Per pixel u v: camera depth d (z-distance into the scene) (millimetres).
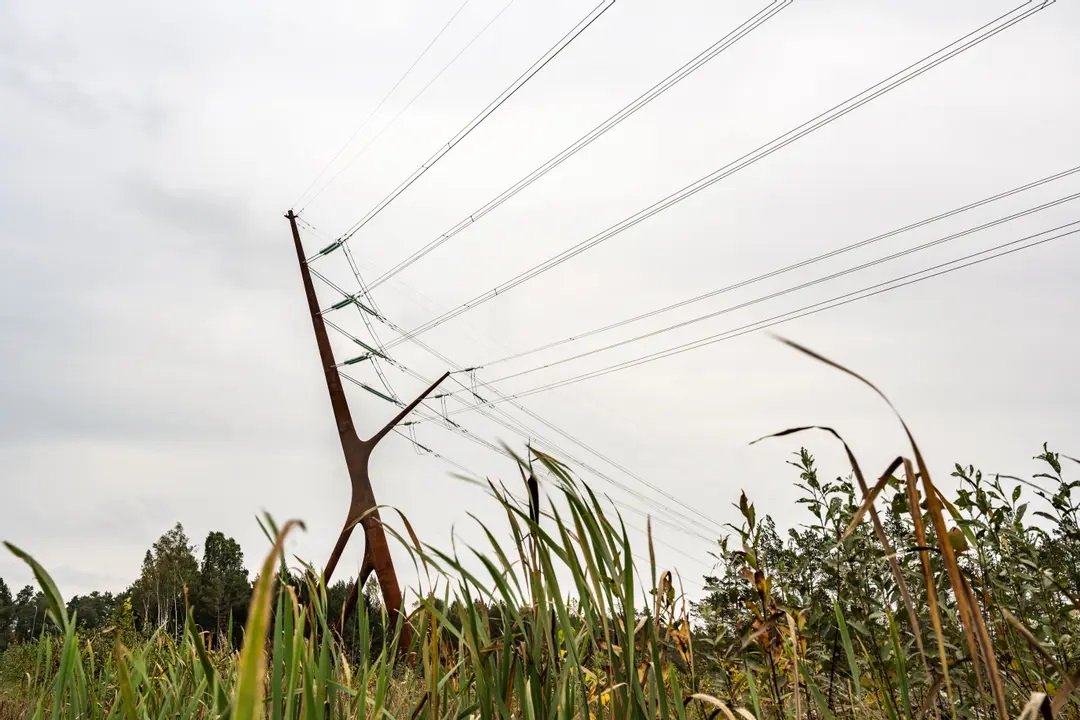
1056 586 2160
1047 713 994
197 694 2074
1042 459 2523
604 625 1442
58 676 2203
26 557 1221
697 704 1811
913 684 2115
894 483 2410
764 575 2279
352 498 25406
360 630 1886
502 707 1541
